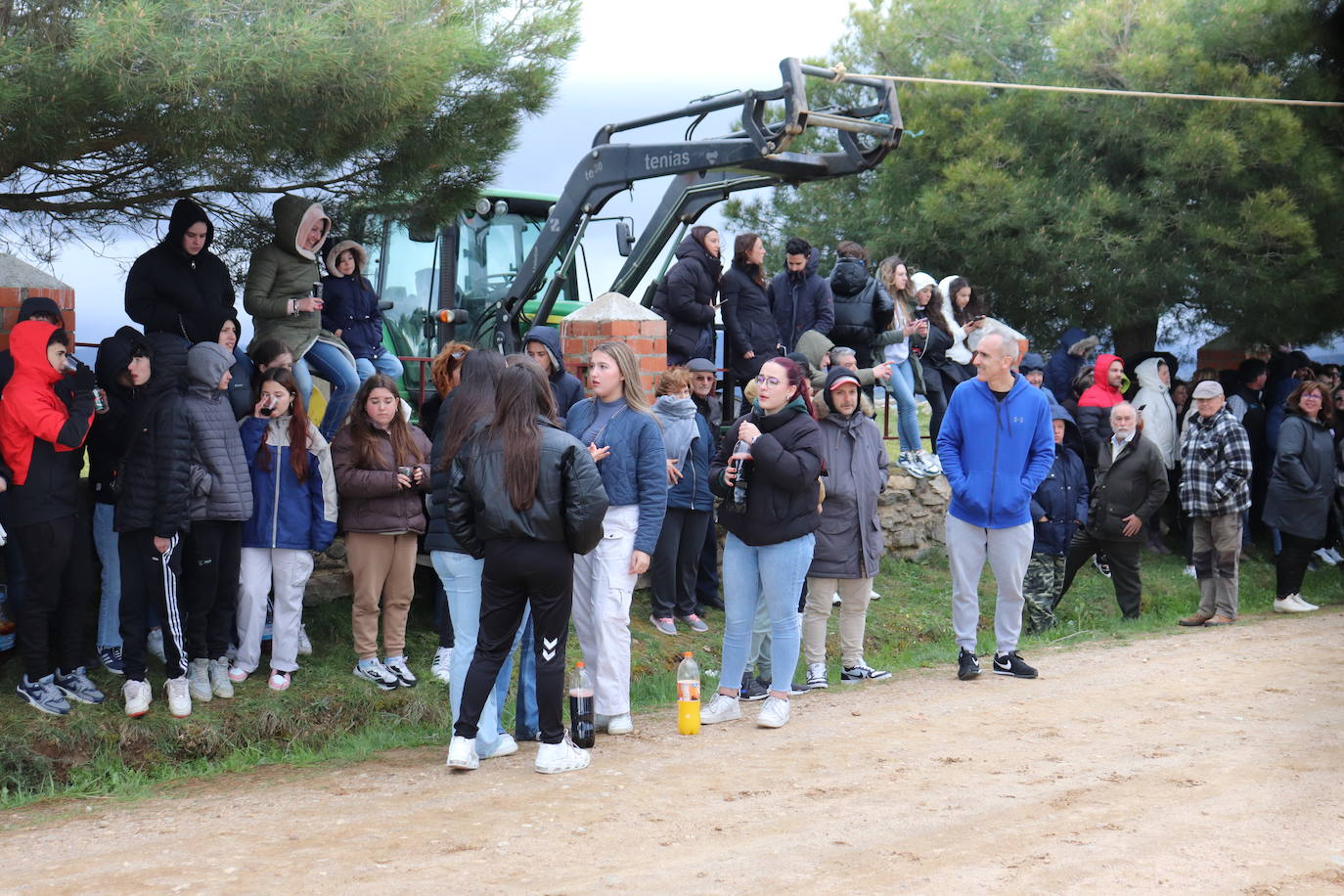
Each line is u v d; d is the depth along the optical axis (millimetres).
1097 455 11102
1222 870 4234
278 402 6871
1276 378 13453
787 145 8531
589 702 6168
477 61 7512
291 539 6969
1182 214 14055
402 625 7516
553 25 7969
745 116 8555
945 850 4488
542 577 5555
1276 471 10969
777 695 6633
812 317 10008
